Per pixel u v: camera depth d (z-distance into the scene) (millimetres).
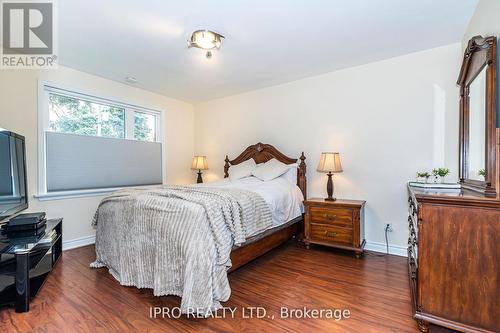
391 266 2664
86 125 3541
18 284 1823
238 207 2209
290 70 3410
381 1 1972
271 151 4016
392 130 3051
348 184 3371
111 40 2557
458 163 2566
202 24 2273
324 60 3096
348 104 3357
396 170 3029
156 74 3521
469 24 2283
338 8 2057
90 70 3365
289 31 2410
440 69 2760
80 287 2195
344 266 2674
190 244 1856
